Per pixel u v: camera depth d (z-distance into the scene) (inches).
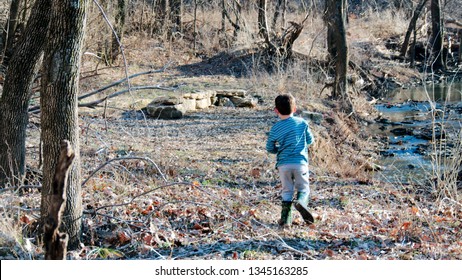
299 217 270.1
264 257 207.0
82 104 318.7
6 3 663.1
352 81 839.7
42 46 269.0
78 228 207.6
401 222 256.1
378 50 1172.5
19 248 202.1
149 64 952.3
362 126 670.5
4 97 270.5
